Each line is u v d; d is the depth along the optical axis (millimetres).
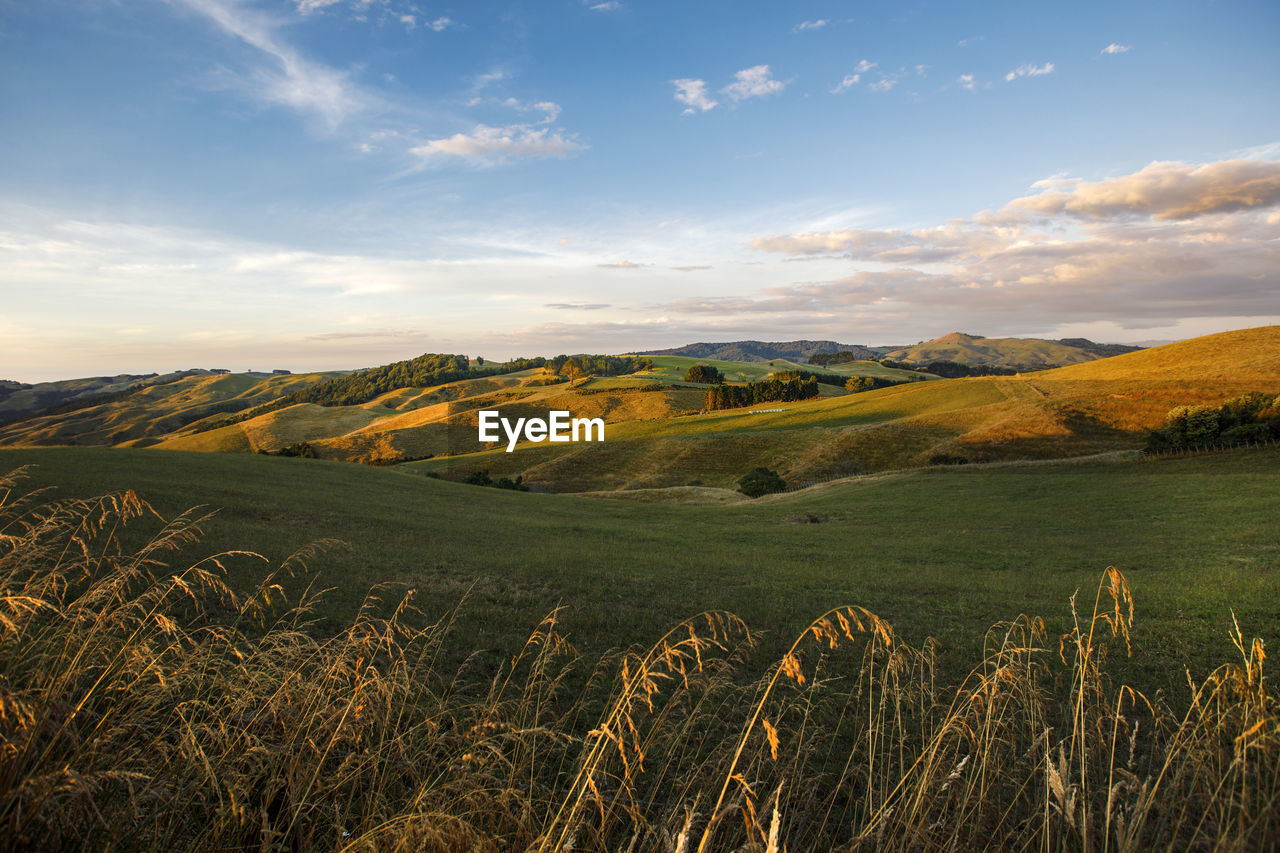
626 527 28344
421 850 2969
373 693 3988
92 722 3441
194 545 13523
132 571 3977
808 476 62156
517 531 24047
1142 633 9773
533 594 12219
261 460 41312
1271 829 3018
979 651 8914
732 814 4000
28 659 3379
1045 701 5242
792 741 5129
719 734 5617
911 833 3395
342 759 3969
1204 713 3887
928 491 39938
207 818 3270
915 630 10234
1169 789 3508
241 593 9906
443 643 8211
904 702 6484
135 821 2965
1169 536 21969
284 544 15562
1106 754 4801
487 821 3613
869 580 15422
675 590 13383
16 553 3920
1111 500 31031
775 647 9000
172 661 4344
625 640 9180
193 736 3219
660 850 3500
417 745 4543
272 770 3537
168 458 35938
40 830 2664
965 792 3844
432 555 16344
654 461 73125
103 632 3707
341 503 27125
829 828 4234
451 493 38156
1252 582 13461
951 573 16922
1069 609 11836
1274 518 22781
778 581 15047
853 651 8680
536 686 6434
